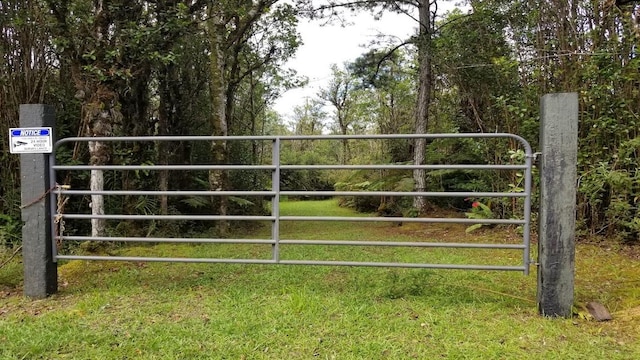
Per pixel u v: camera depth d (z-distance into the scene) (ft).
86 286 11.72
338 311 9.34
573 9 17.80
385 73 34.45
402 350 7.45
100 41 15.70
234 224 28.14
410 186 28.94
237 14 22.82
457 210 29.78
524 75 20.29
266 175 35.81
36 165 10.73
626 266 13.62
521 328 8.41
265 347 7.56
